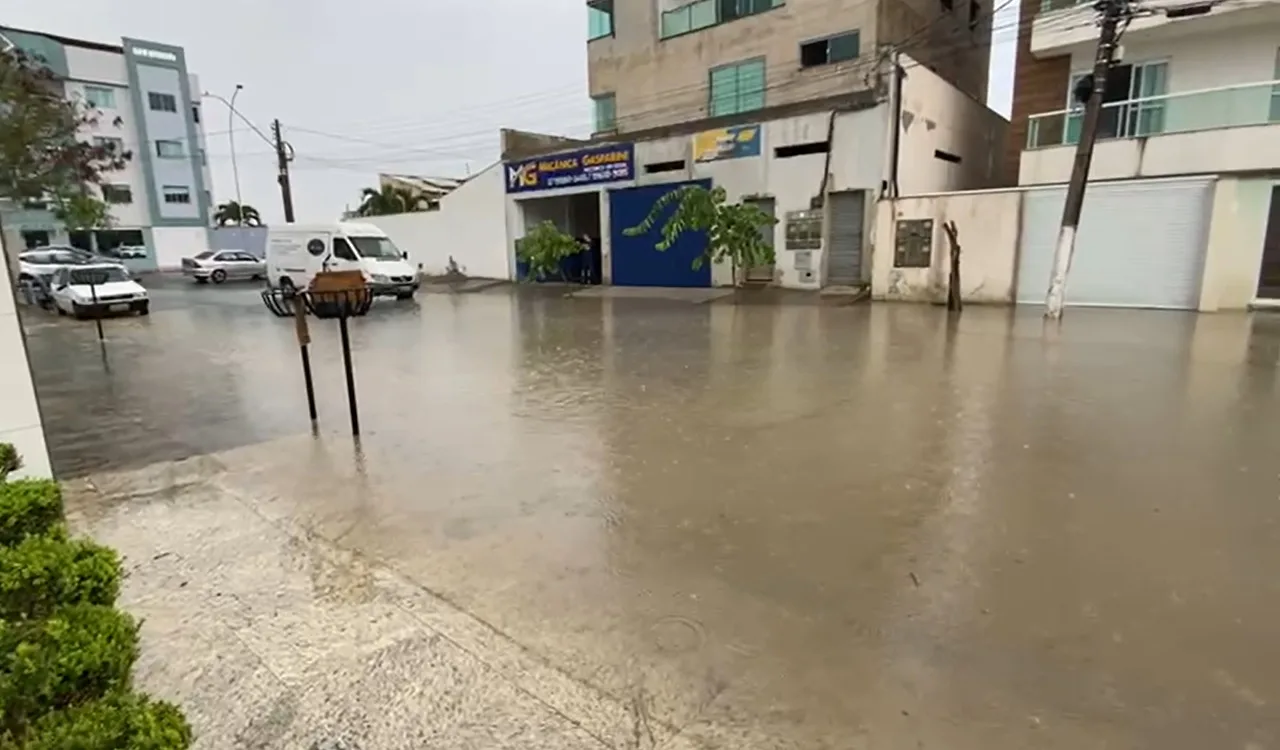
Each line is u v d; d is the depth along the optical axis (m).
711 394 6.51
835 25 19.62
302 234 18.22
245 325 13.40
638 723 2.13
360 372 8.16
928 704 2.19
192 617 2.79
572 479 4.30
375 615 2.78
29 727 1.46
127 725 1.44
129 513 3.90
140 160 39.59
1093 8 12.07
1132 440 4.82
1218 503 3.70
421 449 5.00
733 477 4.26
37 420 3.98
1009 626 2.60
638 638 2.58
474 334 11.38
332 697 2.29
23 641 1.68
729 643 2.54
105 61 38.03
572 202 23.34
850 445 4.84
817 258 16.22
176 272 37.84
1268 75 13.08
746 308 14.27
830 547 3.29
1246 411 5.52
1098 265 12.95
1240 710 2.12
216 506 4.00
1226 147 11.85
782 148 16.55
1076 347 8.72
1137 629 2.56
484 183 24.09
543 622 2.70
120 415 6.23
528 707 2.22
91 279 14.45
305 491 4.21
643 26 23.73
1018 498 3.83
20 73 17.86
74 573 2.08
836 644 2.52
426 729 2.13
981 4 23.83
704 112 22.67
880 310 13.22
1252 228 11.84
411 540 3.47
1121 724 2.08
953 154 17.66
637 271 19.92
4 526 2.48
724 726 2.11
